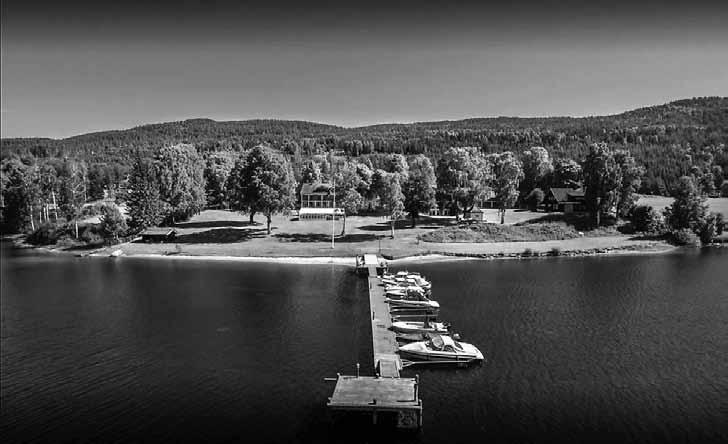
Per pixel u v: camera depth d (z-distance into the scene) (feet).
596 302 267.18
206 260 411.75
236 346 210.59
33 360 200.03
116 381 180.65
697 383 174.50
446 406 161.17
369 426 151.02
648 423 150.92
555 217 498.69
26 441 145.89
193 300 282.36
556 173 612.29
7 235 590.14
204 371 187.21
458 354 189.67
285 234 481.05
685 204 460.55
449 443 142.72
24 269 383.24
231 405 163.22
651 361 191.93
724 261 377.50
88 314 257.75
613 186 476.95
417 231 476.13
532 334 220.02
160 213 505.66
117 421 155.12
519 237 453.99
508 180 484.74
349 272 359.25
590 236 465.06
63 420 156.35
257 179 472.85
